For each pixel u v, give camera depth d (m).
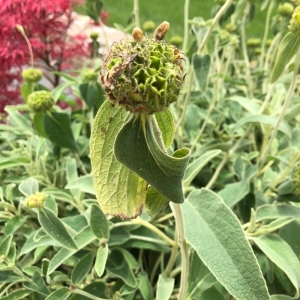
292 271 0.20
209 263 0.18
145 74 0.12
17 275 0.24
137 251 0.29
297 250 0.24
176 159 0.13
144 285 0.25
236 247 0.18
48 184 0.31
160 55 0.13
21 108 0.35
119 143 0.14
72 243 0.22
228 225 0.18
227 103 0.41
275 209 0.24
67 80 0.40
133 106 0.13
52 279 0.24
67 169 0.29
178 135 0.34
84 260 0.24
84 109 0.38
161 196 0.17
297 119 0.37
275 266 0.25
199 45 0.33
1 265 0.23
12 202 0.27
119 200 0.17
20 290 0.24
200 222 0.19
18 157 0.30
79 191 0.28
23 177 0.30
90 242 0.24
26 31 0.41
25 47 0.40
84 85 0.33
